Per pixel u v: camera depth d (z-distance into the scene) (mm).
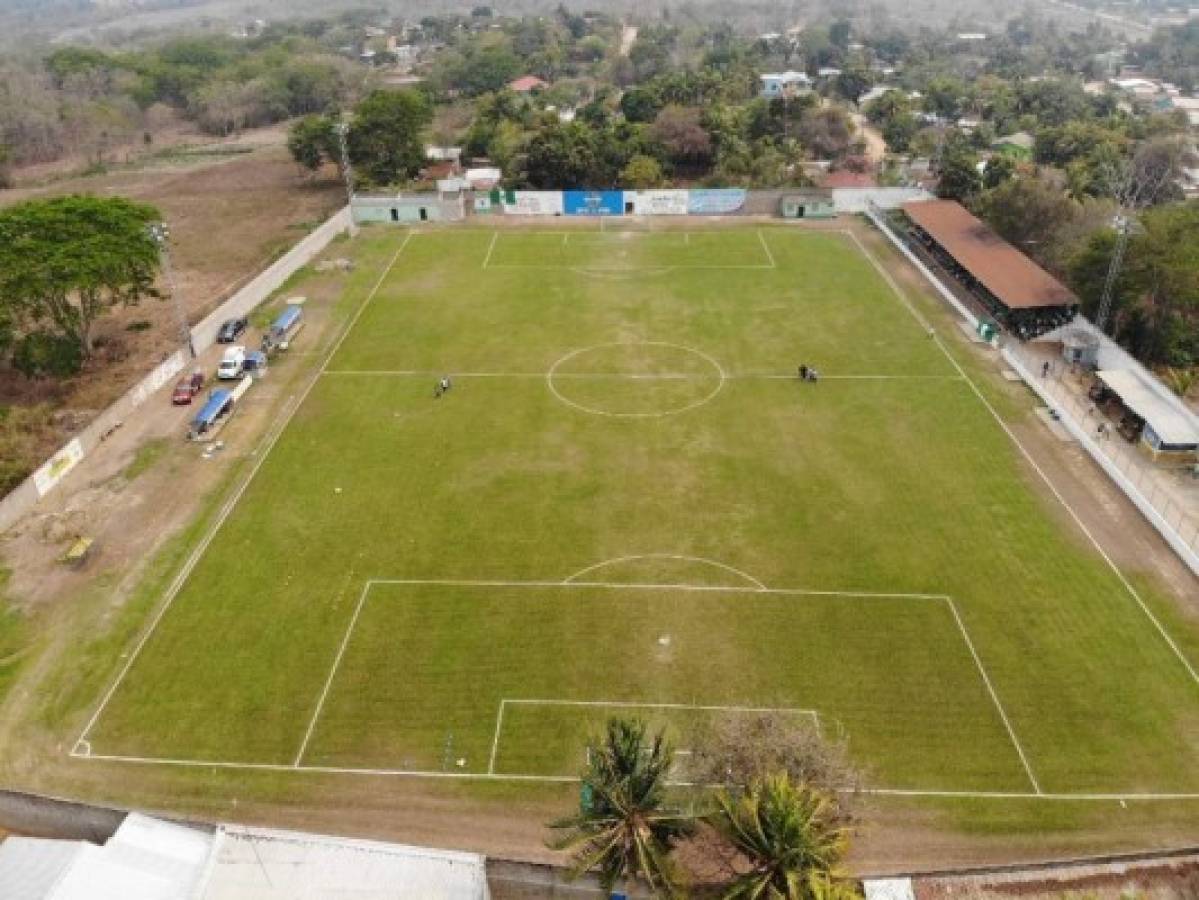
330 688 43219
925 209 103562
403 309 85625
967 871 32906
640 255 99875
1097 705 41938
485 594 48938
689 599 48406
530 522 54719
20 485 56062
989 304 85438
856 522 54469
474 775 39000
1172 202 103125
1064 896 32438
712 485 58188
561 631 46406
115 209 77250
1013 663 44250
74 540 53562
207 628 46938
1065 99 171625
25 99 177375
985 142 154750
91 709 42250
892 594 48656
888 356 75375
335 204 123188
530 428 64938
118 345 80438
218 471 60406
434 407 67875
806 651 44938
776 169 124188
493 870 33062
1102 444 62531
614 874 29500
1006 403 68062
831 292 88750
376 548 52656
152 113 193500
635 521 54688
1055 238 92250
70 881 32312
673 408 67438
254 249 106312
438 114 176750
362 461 61156
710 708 41750
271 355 75938
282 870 33156
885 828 36438
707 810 31828
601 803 30484
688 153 131750
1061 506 56000
